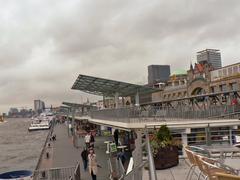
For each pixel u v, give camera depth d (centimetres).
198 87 8756
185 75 10681
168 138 1113
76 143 4703
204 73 8662
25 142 9294
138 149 739
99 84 3869
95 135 5291
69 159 3681
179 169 1056
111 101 6588
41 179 2095
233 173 615
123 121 2603
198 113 2770
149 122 2309
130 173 538
